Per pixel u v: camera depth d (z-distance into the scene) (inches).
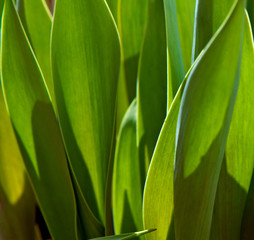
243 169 19.7
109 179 21.2
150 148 21.6
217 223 20.1
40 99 20.4
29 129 20.6
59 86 20.4
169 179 18.5
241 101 19.2
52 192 21.0
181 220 17.7
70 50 20.3
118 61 20.6
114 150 22.6
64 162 20.8
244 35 18.7
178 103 18.0
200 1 18.9
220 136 16.7
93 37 20.2
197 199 17.4
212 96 16.3
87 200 21.4
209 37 18.8
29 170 20.9
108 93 20.7
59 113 20.5
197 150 16.8
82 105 20.7
